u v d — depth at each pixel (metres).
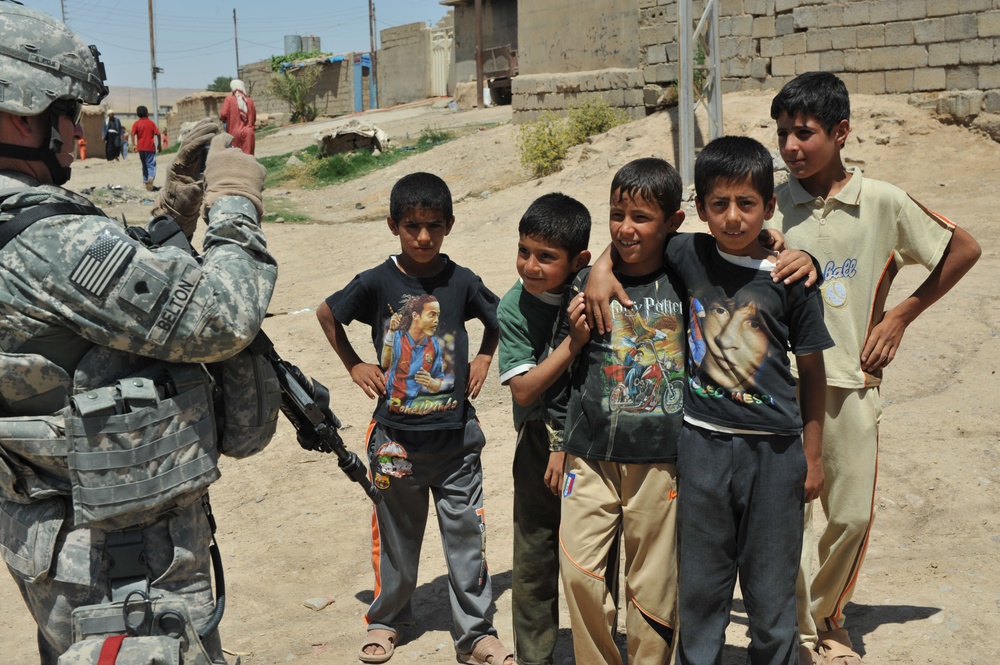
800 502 2.47
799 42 14.38
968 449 4.54
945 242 2.75
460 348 3.15
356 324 7.66
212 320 2.04
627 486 2.56
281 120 36.62
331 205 16.55
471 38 28.59
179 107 40.50
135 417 1.99
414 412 3.10
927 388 5.50
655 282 2.55
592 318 2.55
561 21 17.86
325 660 3.24
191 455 2.09
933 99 12.92
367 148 20.19
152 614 2.03
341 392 6.14
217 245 2.18
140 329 1.97
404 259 3.17
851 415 2.79
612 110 16.58
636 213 2.43
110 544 2.04
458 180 16.23
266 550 4.20
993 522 3.85
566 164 14.92
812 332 2.41
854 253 2.76
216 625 2.17
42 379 1.99
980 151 12.08
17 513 2.08
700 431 2.47
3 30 2.00
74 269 1.93
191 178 2.46
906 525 3.93
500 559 3.91
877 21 13.48
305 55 40.12
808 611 2.83
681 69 12.46
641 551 2.58
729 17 15.10
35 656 3.49
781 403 2.42
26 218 1.96
